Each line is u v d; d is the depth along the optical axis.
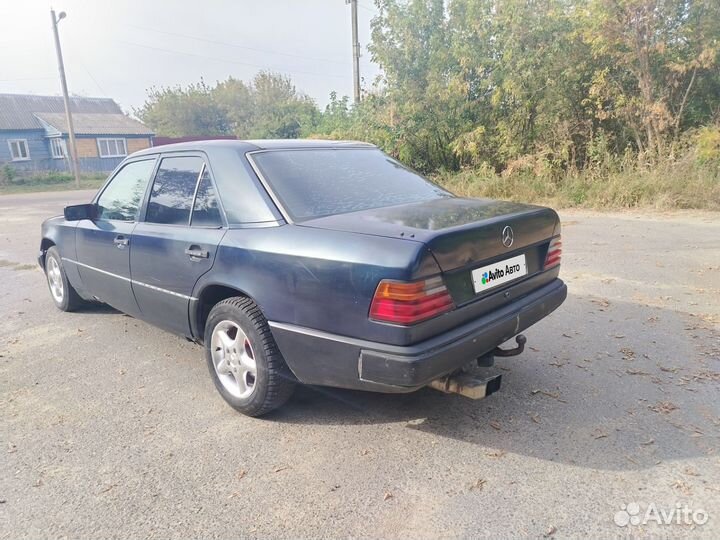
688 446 2.73
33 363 4.22
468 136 13.83
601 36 11.47
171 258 3.52
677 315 4.63
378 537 2.19
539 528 2.21
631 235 8.01
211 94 51.06
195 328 3.52
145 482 2.63
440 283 2.52
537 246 3.26
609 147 12.62
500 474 2.57
